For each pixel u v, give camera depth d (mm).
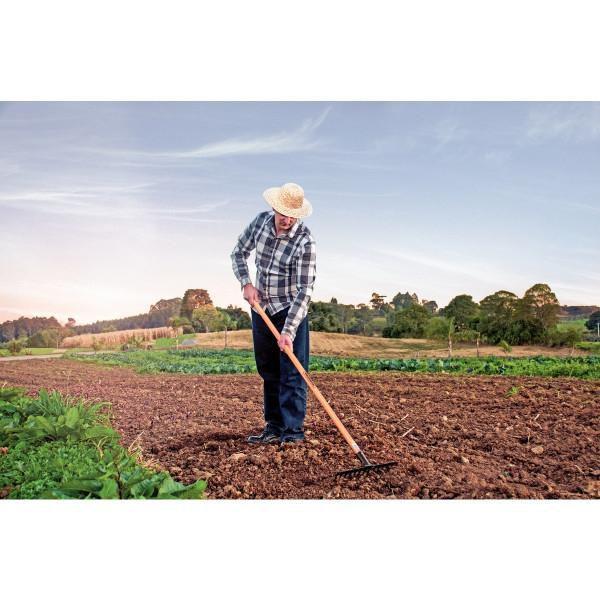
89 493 3979
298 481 4430
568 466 4777
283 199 4863
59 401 5957
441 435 5535
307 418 6121
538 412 6402
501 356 10203
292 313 4895
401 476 4504
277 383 5301
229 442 5289
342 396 7297
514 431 5688
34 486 4164
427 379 8570
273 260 5086
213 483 4391
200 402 7234
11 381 8812
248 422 6113
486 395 7297
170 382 8852
